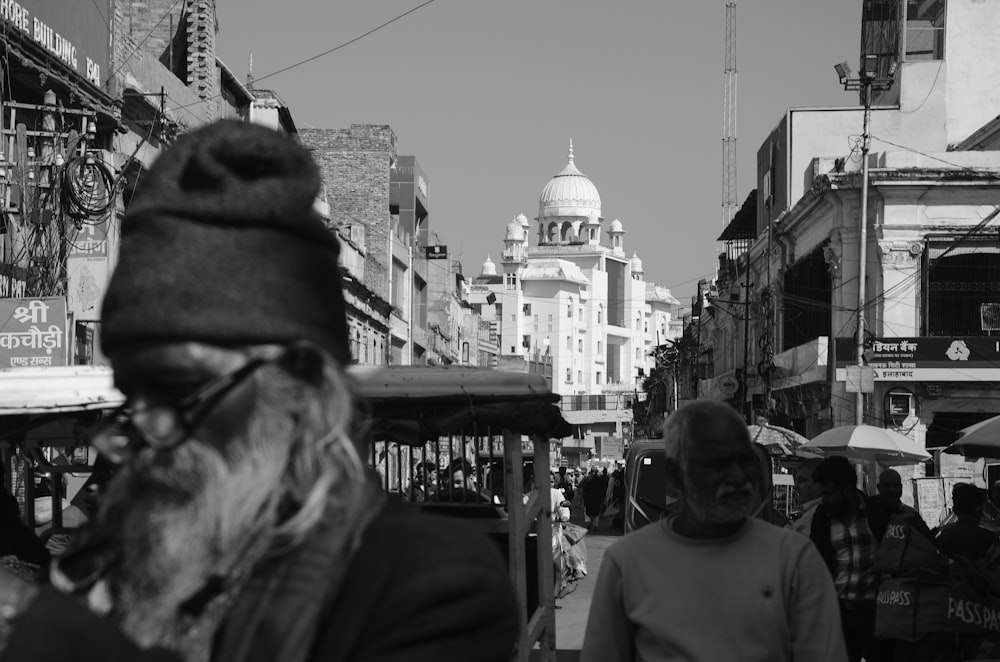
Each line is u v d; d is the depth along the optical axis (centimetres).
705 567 396
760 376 4366
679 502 412
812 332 3772
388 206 5022
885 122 4006
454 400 726
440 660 146
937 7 4138
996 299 3356
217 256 158
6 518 559
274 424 158
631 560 408
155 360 157
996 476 1814
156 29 2739
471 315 7894
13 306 1390
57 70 1730
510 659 158
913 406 3347
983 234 3325
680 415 407
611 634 410
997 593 816
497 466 1271
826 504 863
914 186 3384
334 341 167
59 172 1520
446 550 153
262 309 157
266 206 160
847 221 3462
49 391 602
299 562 153
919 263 3375
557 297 15000
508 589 157
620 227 17088
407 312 5538
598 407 13088
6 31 1544
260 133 164
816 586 394
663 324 18075
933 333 3372
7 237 1548
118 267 162
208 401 157
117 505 166
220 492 155
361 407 177
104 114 1850
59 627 142
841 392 3372
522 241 15725
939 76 3994
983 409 3341
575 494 5575
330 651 148
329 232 170
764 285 4591
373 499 161
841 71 4075
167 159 165
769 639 387
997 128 3591
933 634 812
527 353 12875
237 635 151
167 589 155
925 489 2341
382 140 5022
